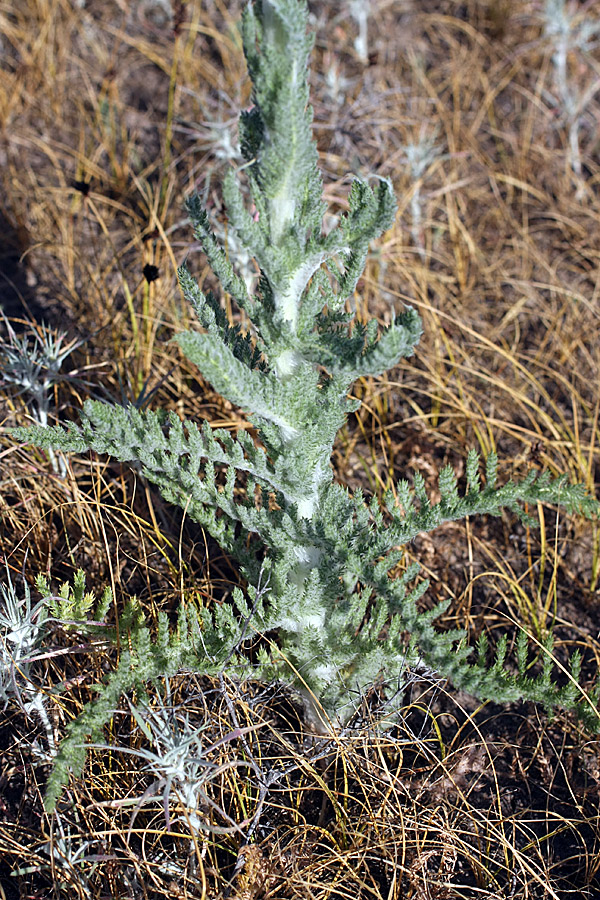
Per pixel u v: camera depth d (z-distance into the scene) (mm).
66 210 4000
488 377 3379
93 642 2381
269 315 1831
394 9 5152
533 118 4668
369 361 1614
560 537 3027
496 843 2293
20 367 2818
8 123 4301
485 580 2902
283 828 2254
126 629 2047
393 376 3525
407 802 2303
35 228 3916
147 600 2631
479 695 1818
